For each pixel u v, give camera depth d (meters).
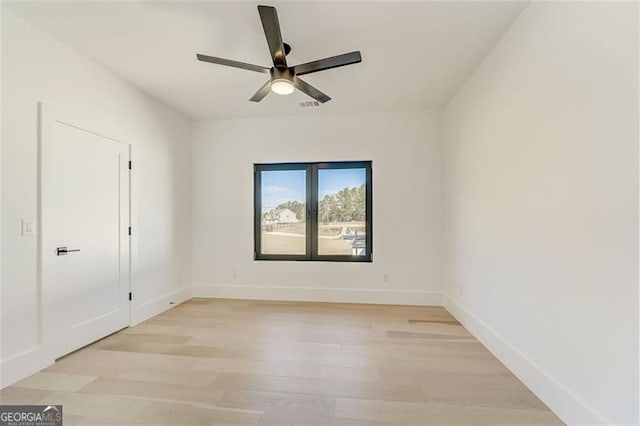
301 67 2.19
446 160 3.69
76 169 2.52
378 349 2.53
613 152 1.36
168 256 3.72
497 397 1.86
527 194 2.00
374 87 3.20
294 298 4.08
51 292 2.28
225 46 2.44
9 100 2.02
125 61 2.67
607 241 1.39
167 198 3.71
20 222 2.08
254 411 1.71
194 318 3.33
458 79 3.00
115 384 1.99
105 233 2.82
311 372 2.14
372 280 3.95
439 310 3.63
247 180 4.20
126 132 3.06
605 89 1.40
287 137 4.12
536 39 1.89
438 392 1.91
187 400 1.81
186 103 3.64
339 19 2.08
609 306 1.38
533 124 1.93
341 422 1.62
